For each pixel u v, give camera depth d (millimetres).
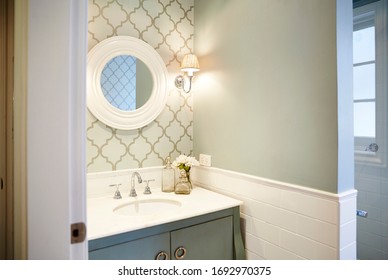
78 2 663
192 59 1780
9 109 849
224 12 1719
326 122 1186
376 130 1907
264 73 1460
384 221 1879
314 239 1234
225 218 1508
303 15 1262
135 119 1728
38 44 643
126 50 1678
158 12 1818
